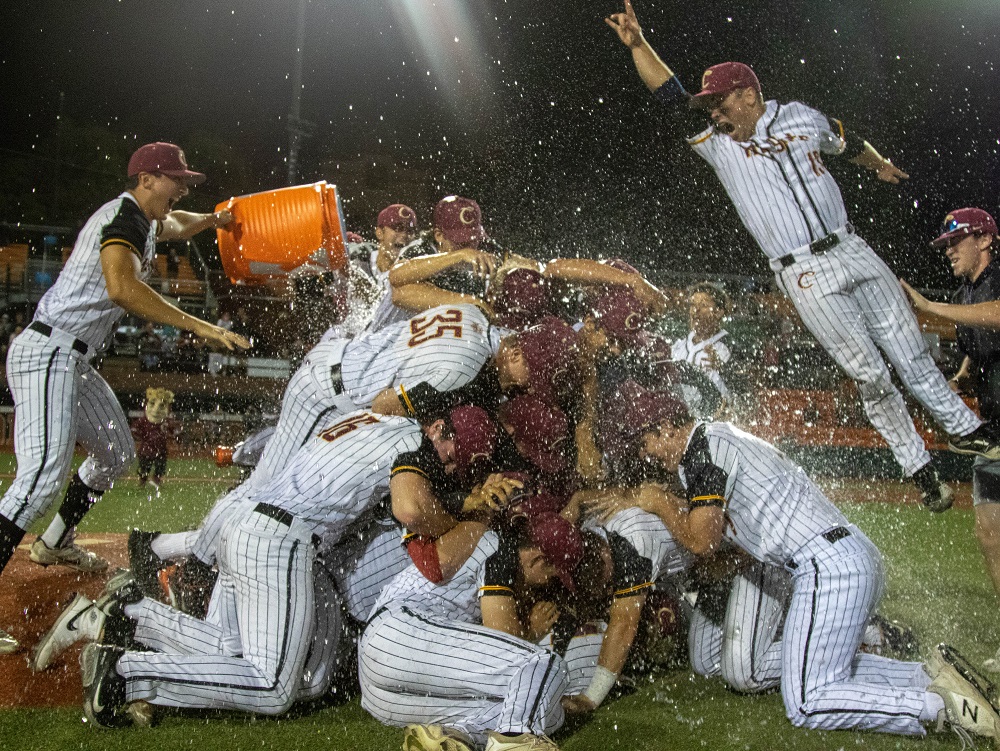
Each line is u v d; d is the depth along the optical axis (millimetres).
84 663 3008
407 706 2973
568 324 3967
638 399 3354
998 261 4523
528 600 3363
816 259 4406
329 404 3824
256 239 4805
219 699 2988
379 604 3172
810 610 3148
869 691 3020
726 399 5703
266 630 3055
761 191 4434
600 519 3389
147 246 4309
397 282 4148
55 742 2852
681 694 3459
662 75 4574
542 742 2602
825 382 11023
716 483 3172
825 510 3275
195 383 14602
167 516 7430
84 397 4520
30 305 15008
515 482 3178
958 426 4426
